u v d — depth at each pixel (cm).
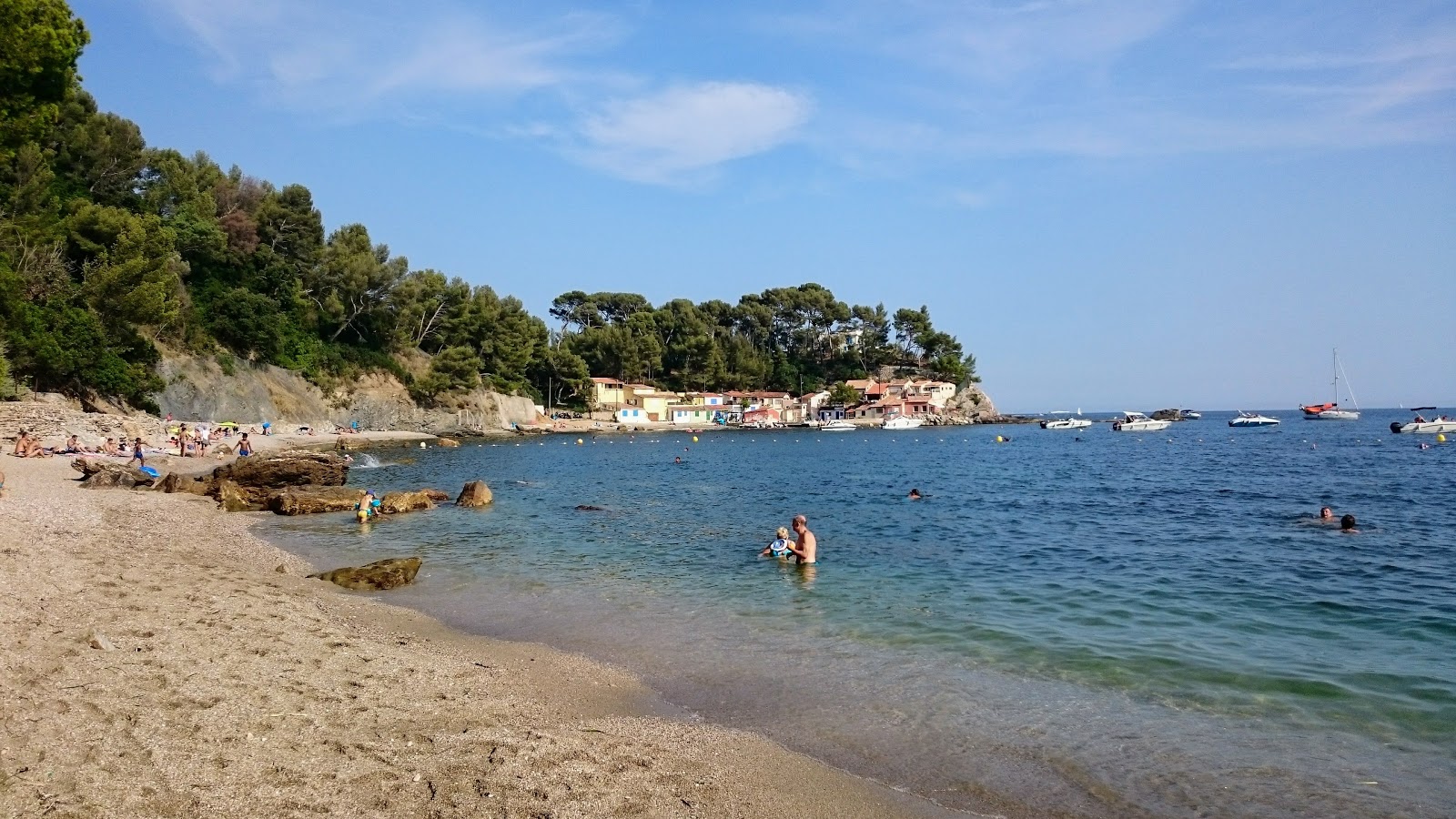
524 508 3334
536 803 740
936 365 18350
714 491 4184
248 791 710
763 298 18988
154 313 6034
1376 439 9475
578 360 13550
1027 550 2366
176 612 1290
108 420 5012
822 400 16538
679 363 16262
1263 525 2814
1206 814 784
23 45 3831
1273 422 14250
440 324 10825
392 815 696
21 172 5803
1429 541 2419
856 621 1530
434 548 2339
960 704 1081
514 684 1122
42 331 5150
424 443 8269
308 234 9262
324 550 2273
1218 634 1430
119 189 7319
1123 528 2812
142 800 671
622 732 962
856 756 915
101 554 1758
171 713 865
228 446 5303
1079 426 15200
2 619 1137
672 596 1742
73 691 895
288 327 8531
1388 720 1020
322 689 1006
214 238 7694
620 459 7012
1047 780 859
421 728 911
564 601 1692
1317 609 1619
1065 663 1259
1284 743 952
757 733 980
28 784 671
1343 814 781
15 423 4419
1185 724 1009
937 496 3962
